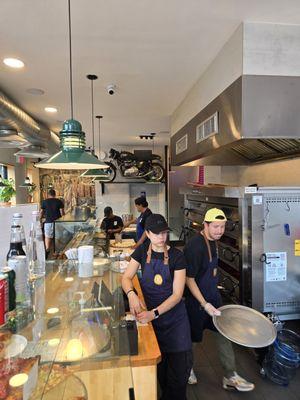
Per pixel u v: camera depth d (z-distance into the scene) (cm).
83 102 367
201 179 570
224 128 226
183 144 356
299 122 200
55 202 586
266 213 238
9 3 174
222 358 202
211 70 255
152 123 488
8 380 91
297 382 206
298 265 245
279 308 244
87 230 334
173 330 158
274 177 365
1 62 255
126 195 817
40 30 204
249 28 195
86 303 139
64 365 99
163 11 183
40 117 442
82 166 189
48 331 114
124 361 103
